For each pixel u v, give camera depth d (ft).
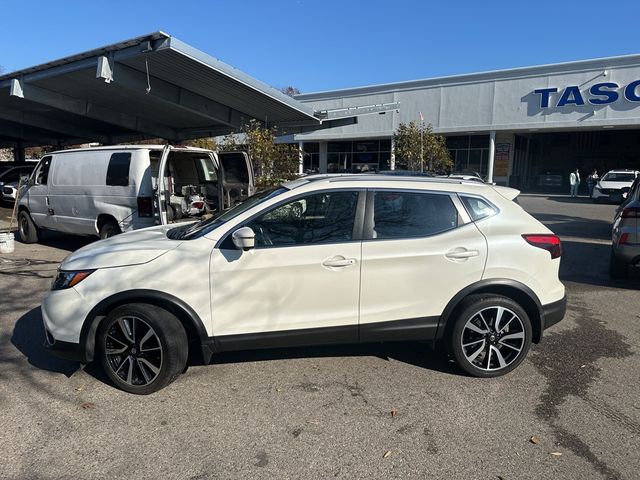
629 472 9.61
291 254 12.60
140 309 12.24
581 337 16.93
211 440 10.60
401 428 11.10
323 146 120.06
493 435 10.84
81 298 12.38
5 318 18.35
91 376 13.57
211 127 57.36
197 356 14.98
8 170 63.05
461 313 13.17
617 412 11.85
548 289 13.56
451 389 12.95
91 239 37.42
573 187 89.10
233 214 13.69
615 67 81.41
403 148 79.25
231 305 12.53
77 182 29.66
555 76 86.74
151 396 12.48
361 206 13.10
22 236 35.42
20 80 42.32
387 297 12.98
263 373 13.82
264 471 9.58
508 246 13.24
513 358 13.55
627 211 23.04
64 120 61.72
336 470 9.62
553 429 11.09
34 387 12.91
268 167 41.70
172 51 31.37
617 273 24.98
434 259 12.98
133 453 10.12
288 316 12.75
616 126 83.61
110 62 34.47
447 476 9.47
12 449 10.19
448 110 97.96
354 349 15.55
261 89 38.55
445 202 13.44
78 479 9.30
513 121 91.66
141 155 26.76
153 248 12.81
